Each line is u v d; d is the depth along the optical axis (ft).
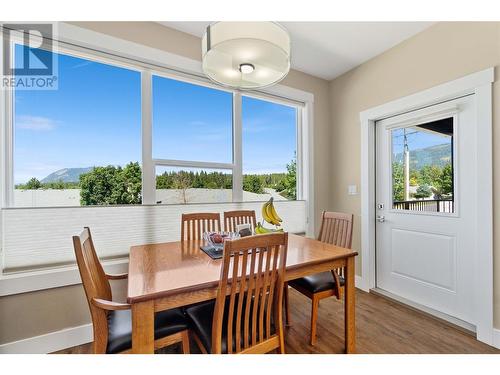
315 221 10.63
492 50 6.09
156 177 7.68
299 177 10.71
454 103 7.11
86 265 4.00
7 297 5.55
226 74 5.96
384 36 7.88
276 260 4.27
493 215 6.06
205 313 4.72
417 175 8.11
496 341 5.90
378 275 9.31
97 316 3.92
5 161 5.88
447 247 7.28
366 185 9.34
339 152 10.60
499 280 5.95
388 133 8.97
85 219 6.54
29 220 5.96
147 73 7.43
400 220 8.57
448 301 7.24
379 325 6.88
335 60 9.36
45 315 5.90
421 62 7.61
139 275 4.35
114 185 7.14
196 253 5.76
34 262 5.99
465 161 6.88
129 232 7.07
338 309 7.84
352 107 9.99
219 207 8.63
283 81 9.82
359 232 9.68
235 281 3.92
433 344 6.02
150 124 7.50
